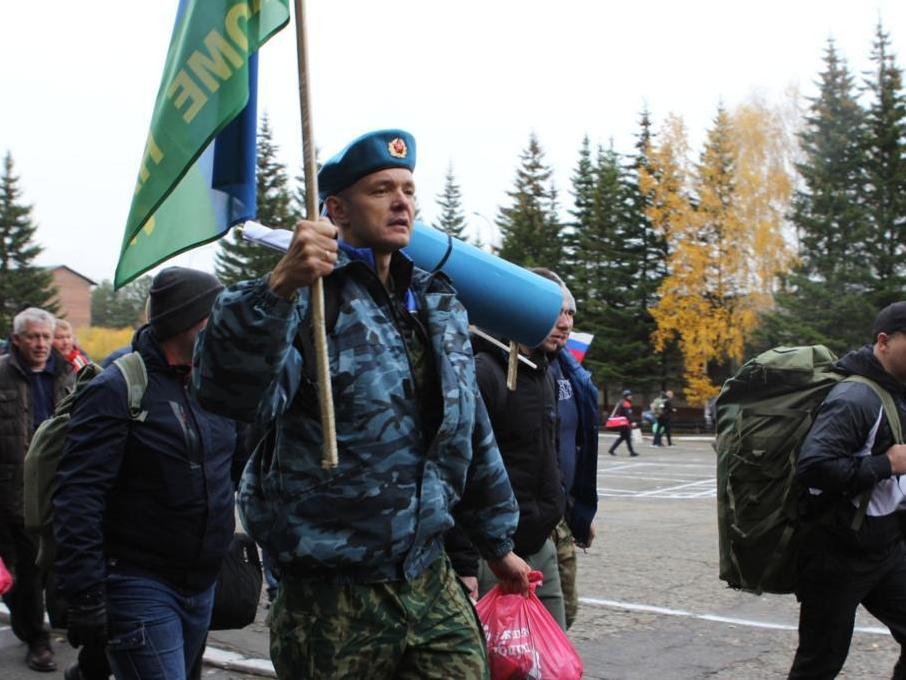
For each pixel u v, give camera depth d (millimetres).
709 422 45375
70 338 6605
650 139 49094
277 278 2295
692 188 45688
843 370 4277
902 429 4168
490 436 2992
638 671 5703
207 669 5973
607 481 19891
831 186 40344
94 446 3328
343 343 2518
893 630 4355
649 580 8492
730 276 44812
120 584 3387
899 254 39281
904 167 39781
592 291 50094
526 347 4027
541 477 4164
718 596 7801
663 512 14055
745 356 45969
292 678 2590
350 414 2498
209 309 3473
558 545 4770
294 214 52562
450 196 70750
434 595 2674
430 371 2648
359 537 2492
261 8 2543
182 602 3486
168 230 2721
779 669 5730
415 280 2748
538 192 58156
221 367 2326
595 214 50812
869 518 4156
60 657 6223
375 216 2662
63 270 94375
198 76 2510
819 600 4258
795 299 40156
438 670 2635
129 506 3424
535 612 3580
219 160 2703
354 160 2654
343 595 2529
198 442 3477
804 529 4258
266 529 2545
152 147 2525
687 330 44812
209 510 3498
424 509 2557
